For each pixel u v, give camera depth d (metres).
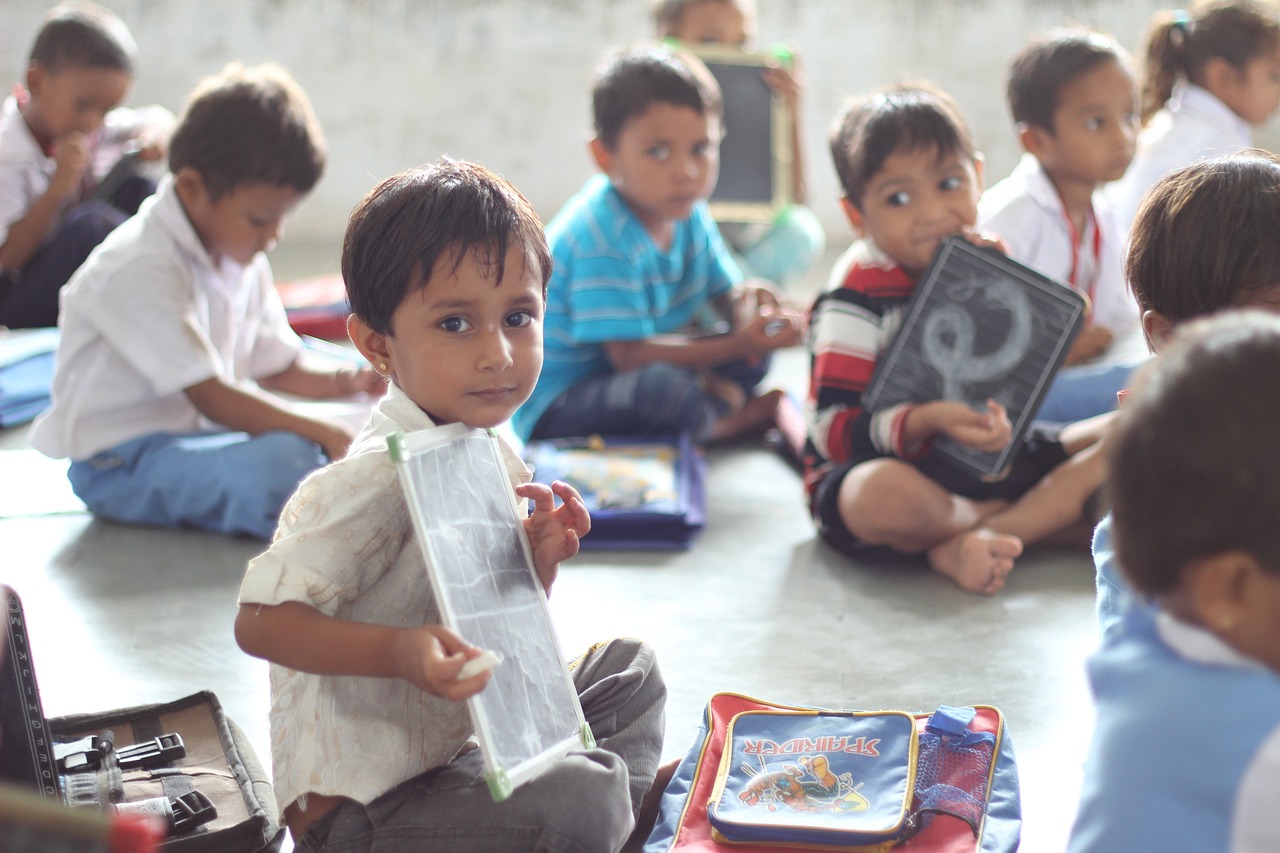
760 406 2.79
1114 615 1.17
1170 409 0.77
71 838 0.66
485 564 1.16
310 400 2.99
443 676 1.00
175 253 2.25
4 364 2.92
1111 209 2.85
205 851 1.25
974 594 1.98
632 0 5.01
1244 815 0.76
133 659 1.78
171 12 4.80
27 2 4.63
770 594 1.99
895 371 2.10
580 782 1.13
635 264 2.67
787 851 1.25
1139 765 0.80
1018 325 2.07
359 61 4.95
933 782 1.32
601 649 1.40
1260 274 1.21
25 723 1.19
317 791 1.16
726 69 3.46
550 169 5.12
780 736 1.41
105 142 3.60
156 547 2.21
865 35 5.01
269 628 1.09
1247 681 0.78
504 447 1.33
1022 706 1.62
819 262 4.57
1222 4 3.01
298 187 2.21
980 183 2.21
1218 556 0.76
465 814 1.13
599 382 2.67
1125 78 2.63
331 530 1.10
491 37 4.99
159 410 2.36
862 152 2.14
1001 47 5.04
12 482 2.52
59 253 3.29
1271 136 4.79
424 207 1.15
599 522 2.21
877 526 2.04
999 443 1.98
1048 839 1.33
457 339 1.16
